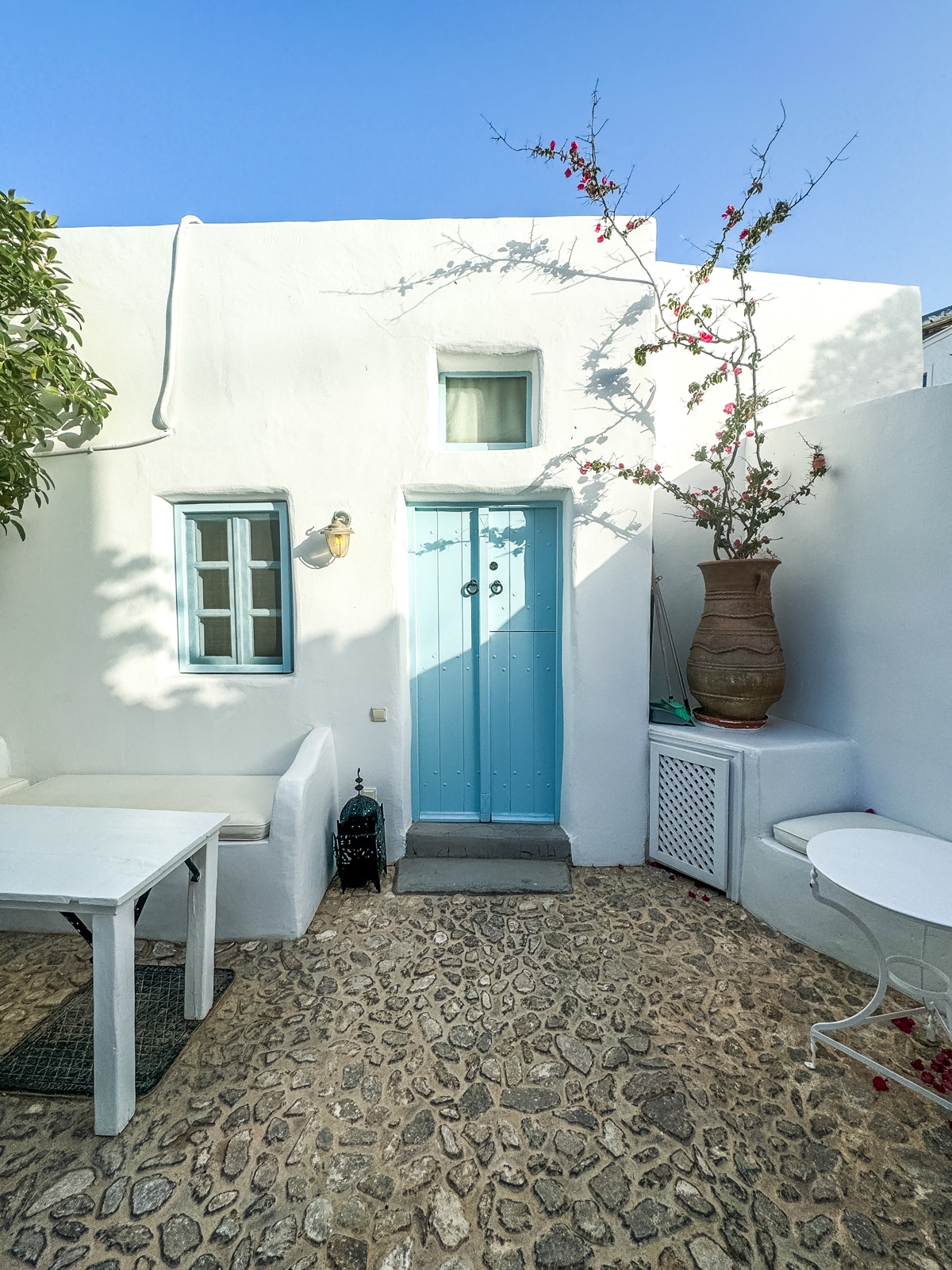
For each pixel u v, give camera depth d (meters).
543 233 3.79
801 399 4.83
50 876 2.06
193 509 3.96
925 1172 1.84
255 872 3.16
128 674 3.90
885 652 3.35
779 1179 1.82
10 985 2.81
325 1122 2.03
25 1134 1.99
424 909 3.45
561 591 4.10
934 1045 2.38
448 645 4.16
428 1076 2.24
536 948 3.07
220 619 4.08
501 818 4.21
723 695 3.79
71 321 3.76
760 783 3.33
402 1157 1.90
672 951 3.04
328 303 3.78
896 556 3.28
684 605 4.66
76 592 3.89
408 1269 1.57
